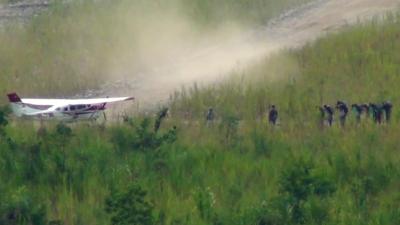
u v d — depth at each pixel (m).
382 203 182.62
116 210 171.50
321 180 181.88
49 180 194.38
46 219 174.25
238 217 171.50
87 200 186.25
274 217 171.00
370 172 195.88
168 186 189.88
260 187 189.88
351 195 185.00
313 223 171.12
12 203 175.75
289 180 180.12
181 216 175.25
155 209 177.25
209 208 177.25
